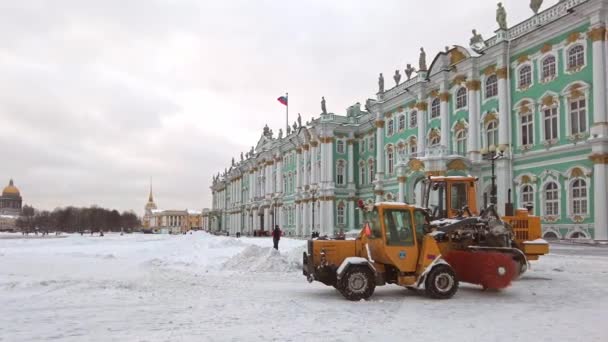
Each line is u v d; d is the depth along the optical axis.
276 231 29.02
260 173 93.25
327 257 13.79
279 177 82.19
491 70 38.28
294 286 16.02
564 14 32.31
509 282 13.70
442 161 36.88
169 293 14.31
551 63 33.31
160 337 8.66
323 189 63.94
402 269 13.12
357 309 11.50
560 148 31.97
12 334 8.99
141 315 10.80
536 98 34.12
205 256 28.61
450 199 18.27
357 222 64.50
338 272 12.92
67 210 167.88
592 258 22.39
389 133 54.09
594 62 29.70
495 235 14.98
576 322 9.87
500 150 31.44
